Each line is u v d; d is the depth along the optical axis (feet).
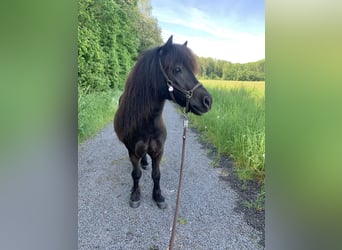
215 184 5.00
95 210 4.66
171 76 4.07
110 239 4.53
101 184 4.78
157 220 4.69
